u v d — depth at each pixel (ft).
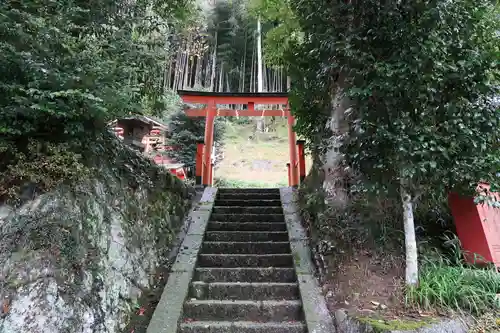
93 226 8.68
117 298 9.04
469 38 9.36
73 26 8.89
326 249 11.31
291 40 16.70
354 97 9.89
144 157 14.19
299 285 10.68
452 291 8.70
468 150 8.63
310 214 14.26
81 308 7.33
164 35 12.85
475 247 10.93
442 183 9.28
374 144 9.04
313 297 10.03
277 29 18.25
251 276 11.75
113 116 9.39
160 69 11.39
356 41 9.84
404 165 8.47
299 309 9.95
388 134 8.46
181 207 16.43
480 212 11.02
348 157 10.09
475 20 9.32
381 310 8.63
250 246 13.67
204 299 10.71
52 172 7.89
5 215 7.16
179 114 35.70
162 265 12.22
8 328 6.05
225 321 9.73
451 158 8.66
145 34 11.93
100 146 10.39
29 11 8.27
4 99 7.60
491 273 9.42
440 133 8.71
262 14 19.36
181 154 33.65
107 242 9.26
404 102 9.02
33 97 7.48
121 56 9.68
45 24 7.94
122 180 11.33
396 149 8.55
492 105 8.94
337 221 11.70
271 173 47.03
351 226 11.39
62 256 7.18
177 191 16.66
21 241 6.85
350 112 10.43
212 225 15.90
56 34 8.07
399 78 8.57
